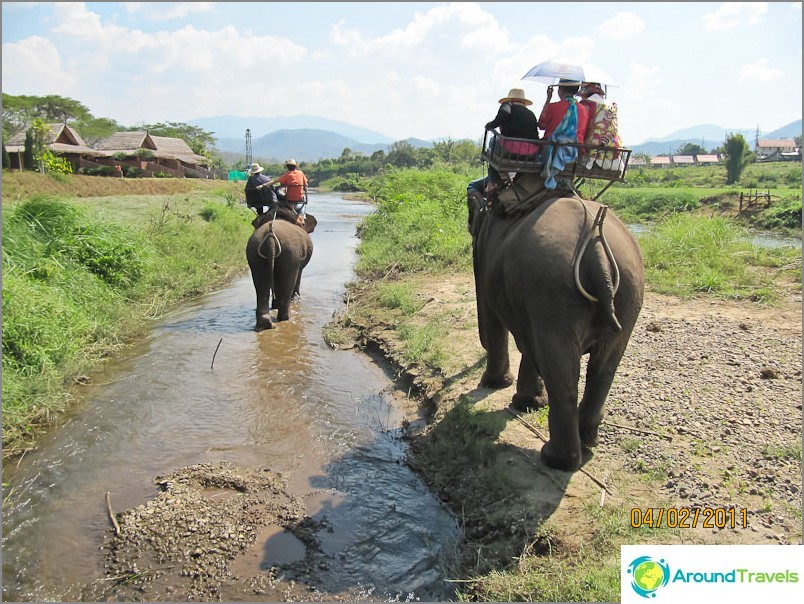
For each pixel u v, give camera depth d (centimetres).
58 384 705
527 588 370
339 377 779
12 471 558
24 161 3403
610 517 416
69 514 493
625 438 510
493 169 526
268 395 720
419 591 404
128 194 2955
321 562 431
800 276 1012
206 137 9262
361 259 1541
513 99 491
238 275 1471
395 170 3128
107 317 952
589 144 451
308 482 536
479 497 480
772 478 450
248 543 451
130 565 431
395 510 493
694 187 4966
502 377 639
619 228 445
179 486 520
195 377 776
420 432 616
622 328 434
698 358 672
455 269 1244
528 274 414
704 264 1071
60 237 1106
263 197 1064
